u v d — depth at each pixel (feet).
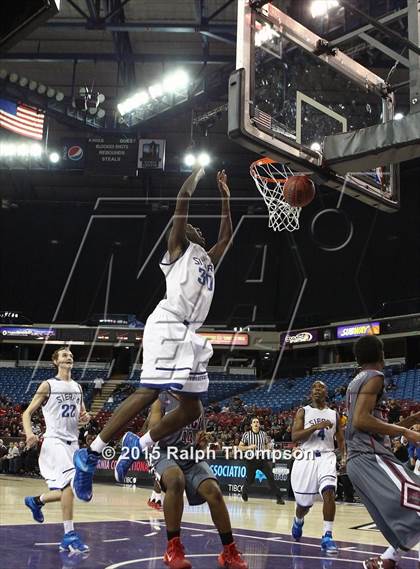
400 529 10.01
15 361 82.64
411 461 30.66
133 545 15.25
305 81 16.84
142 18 63.21
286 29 16.53
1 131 70.79
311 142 16.47
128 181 80.94
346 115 17.62
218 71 66.03
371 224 70.64
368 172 18.04
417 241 67.31
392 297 67.97
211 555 14.02
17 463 50.88
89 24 58.03
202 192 80.02
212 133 77.15
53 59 65.82
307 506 17.42
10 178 80.69
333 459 17.39
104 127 75.15
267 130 15.44
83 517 21.97
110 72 71.26
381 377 10.70
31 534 16.67
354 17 17.46
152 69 71.20
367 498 10.50
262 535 18.65
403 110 29.50
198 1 60.29
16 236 83.35
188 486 11.99
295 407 60.80
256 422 33.76
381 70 24.17
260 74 15.65
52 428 15.39
